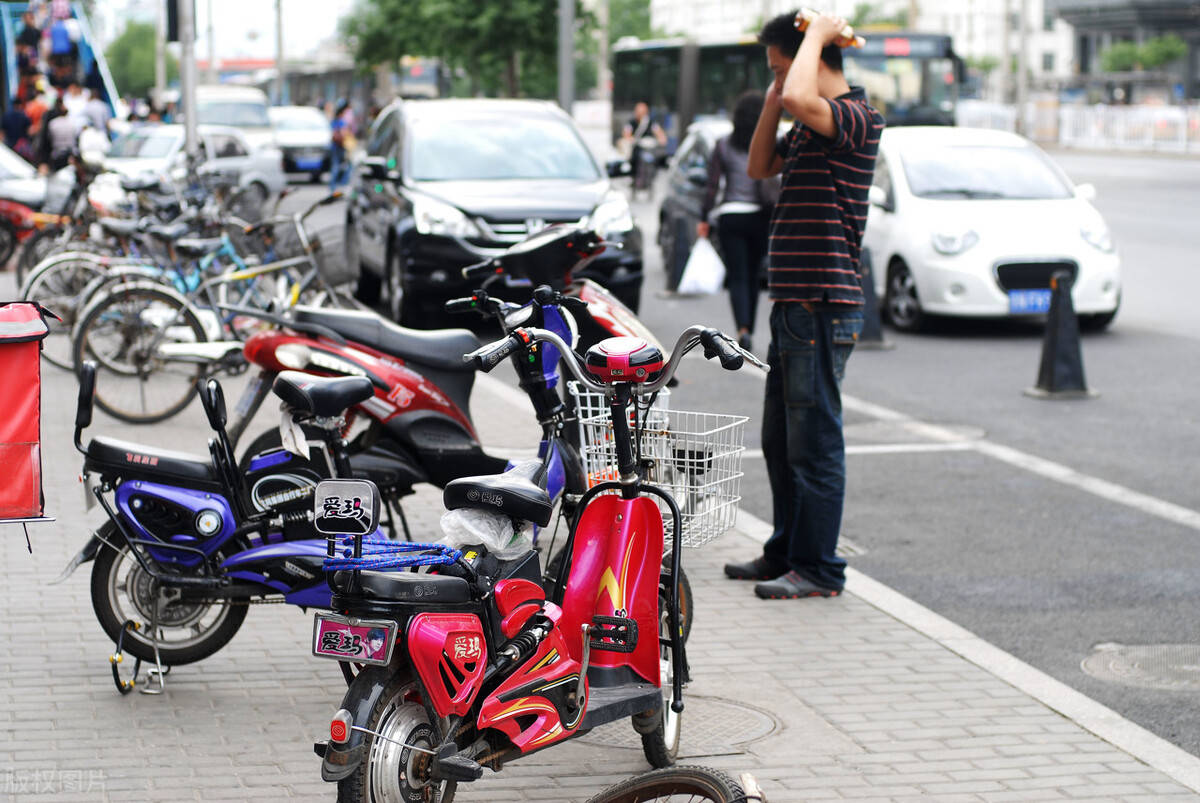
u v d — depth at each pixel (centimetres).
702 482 546
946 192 1574
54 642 608
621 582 469
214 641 575
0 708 538
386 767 392
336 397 519
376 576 395
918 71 3219
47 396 1125
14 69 3331
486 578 424
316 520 395
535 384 534
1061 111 6081
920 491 916
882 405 1182
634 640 467
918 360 1389
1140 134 5684
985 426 1104
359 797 390
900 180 1588
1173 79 8162
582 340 699
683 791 373
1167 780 499
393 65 5003
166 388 1059
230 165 2914
